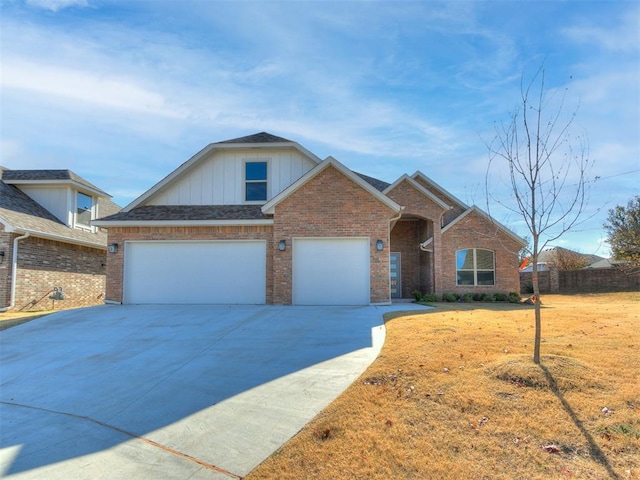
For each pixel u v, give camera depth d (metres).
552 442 4.18
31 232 16.50
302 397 5.67
